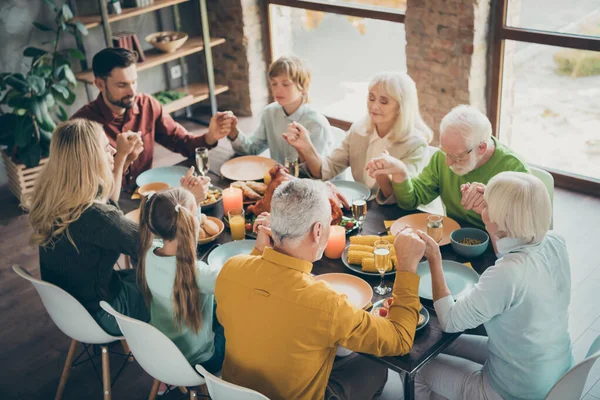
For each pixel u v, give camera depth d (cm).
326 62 540
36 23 463
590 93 409
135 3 500
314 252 185
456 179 274
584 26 396
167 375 217
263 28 564
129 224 237
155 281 216
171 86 584
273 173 271
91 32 516
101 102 347
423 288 225
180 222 205
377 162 271
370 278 234
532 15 414
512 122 455
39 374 299
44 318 339
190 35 580
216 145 349
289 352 180
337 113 555
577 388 187
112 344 316
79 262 240
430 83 462
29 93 451
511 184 193
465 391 218
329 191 269
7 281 371
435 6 433
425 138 307
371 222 270
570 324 306
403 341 190
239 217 260
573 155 433
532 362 201
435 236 232
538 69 425
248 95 580
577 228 385
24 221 437
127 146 292
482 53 435
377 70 510
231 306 187
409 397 200
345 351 236
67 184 232
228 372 196
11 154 452
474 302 196
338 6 506
